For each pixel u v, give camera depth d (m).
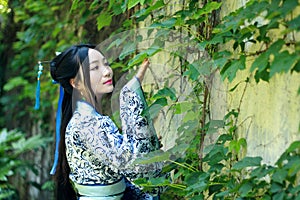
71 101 3.56
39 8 6.80
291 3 2.48
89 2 5.11
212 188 3.20
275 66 2.50
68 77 3.46
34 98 7.43
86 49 3.45
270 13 2.55
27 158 7.86
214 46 3.49
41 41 7.38
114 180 3.43
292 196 2.60
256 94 3.11
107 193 3.43
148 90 4.03
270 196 2.72
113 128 3.37
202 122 3.51
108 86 3.45
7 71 8.17
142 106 3.35
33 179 7.77
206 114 3.51
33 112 7.79
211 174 3.42
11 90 8.23
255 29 2.85
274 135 2.94
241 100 3.27
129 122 3.31
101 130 3.33
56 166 3.73
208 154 3.33
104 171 3.40
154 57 4.11
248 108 3.20
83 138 3.37
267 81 2.77
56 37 6.86
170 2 4.05
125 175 3.36
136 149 3.28
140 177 3.38
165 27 3.43
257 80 2.81
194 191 3.11
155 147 3.38
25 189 7.93
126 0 3.65
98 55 3.45
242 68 2.88
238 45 3.08
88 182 3.43
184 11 3.42
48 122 7.53
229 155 3.23
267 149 3.01
